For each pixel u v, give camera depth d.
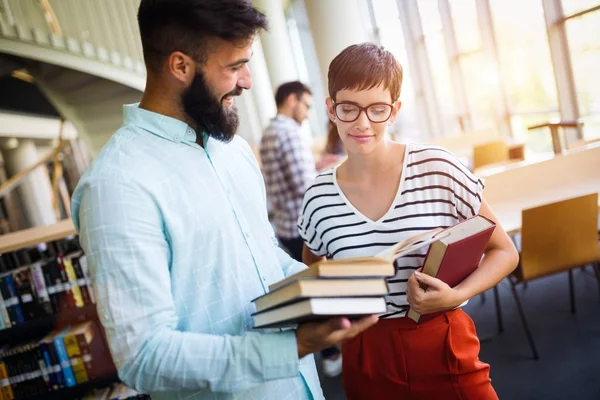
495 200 2.95
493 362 2.57
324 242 1.28
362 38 7.32
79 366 2.41
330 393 2.63
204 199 0.95
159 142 0.94
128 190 0.85
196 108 0.93
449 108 8.56
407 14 8.71
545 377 2.33
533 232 2.41
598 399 2.07
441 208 1.17
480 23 6.40
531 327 2.81
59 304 2.43
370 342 1.21
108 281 0.81
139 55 7.06
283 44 9.67
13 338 2.55
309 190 1.28
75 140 11.54
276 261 1.10
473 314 3.15
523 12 5.57
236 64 0.91
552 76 5.43
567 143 4.98
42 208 10.81
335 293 0.78
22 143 10.57
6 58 7.23
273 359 0.84
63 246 2.68
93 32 6.80
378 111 1.11
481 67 7.04
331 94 1.14
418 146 1.20
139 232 0.84
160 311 0.83
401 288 1.17
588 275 3.26
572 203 2.37
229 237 0.97
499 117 6.59
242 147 1.16
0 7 6.27
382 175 1.19
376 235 1.20
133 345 0.80
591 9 4.54
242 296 0.97
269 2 9.43
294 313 0.79
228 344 0.84
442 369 1.17
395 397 1.22
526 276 2.50
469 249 1.04
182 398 0.95
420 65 8.80
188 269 0.92
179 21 0.86
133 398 2.40
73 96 7.86
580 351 2.46
